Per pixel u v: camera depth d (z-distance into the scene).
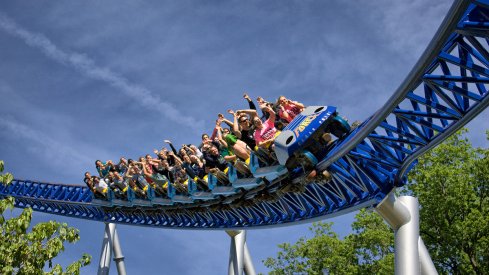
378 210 20.00
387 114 17.06
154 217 34.66
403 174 20.11
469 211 35.91
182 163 26.95
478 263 35.41
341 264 43.41
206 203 27.89
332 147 20.44
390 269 36.69
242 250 30.91
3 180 23.72
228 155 23.98
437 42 13.77
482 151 38.31
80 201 39.50
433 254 36.06
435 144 17.75
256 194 24.12
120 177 33.75
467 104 16.12
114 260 38.06
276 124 22.16
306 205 24.64
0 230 22.45
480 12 13.97
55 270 22.62
